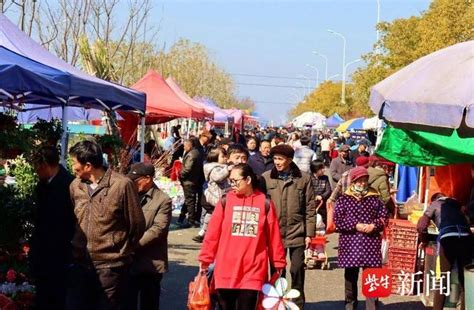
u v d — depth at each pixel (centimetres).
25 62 802
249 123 7325
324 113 9150
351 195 858
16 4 1653
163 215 738
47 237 704
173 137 2714
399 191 1454
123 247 636
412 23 3959
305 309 954
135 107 1099
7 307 737
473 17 2856
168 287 1044
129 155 1350
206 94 7312
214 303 729
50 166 704
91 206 630
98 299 636
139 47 3309
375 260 848
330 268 1252
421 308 973
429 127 670
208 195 1138
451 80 568
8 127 843
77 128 2011
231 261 689
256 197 702
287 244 845
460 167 986
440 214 841
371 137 3312
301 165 1429
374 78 4203
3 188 799
